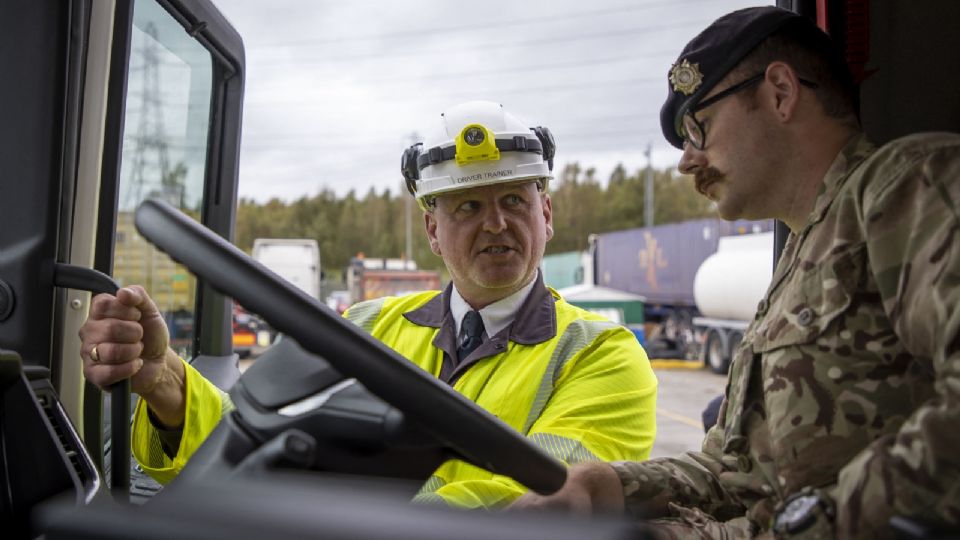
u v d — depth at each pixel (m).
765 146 1.17
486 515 0.57
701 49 1.19
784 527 0.95
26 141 1.37
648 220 35.44
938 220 0.91
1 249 1.34
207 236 0.81
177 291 2.16
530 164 1.73
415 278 20.91
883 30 1.57
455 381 1.72
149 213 0.84
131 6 1.54
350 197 65.44
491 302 1.77
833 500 0.93
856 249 1.04
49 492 1.16
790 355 1.07
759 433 1.17
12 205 1.36
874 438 0.99
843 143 1.16
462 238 1.74
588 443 1.52
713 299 14.18
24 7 1.36
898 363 1.00
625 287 21.47
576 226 54.88
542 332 1.72
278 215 64.25
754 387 1.18
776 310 1.14
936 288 0.88
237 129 2.32
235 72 2.28
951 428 0.82
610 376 1.65
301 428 0.85
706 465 1.34
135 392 1.38
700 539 1.21
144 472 1.65
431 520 0.57
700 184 1.24
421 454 0.85
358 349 0.79
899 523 0.71
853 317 1.02
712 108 1.19
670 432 6.54
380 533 0.57
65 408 1.45
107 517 0.63
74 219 1.51
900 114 1.57
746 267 13.00
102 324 1.29
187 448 1.43
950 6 1.56
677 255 18.28
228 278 0.80
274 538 0.58
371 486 0.83
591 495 1.24
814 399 1.03
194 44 2.11
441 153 1.72
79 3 1.46
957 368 0.83
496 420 0.84
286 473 0.79
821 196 1.13
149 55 1.88
